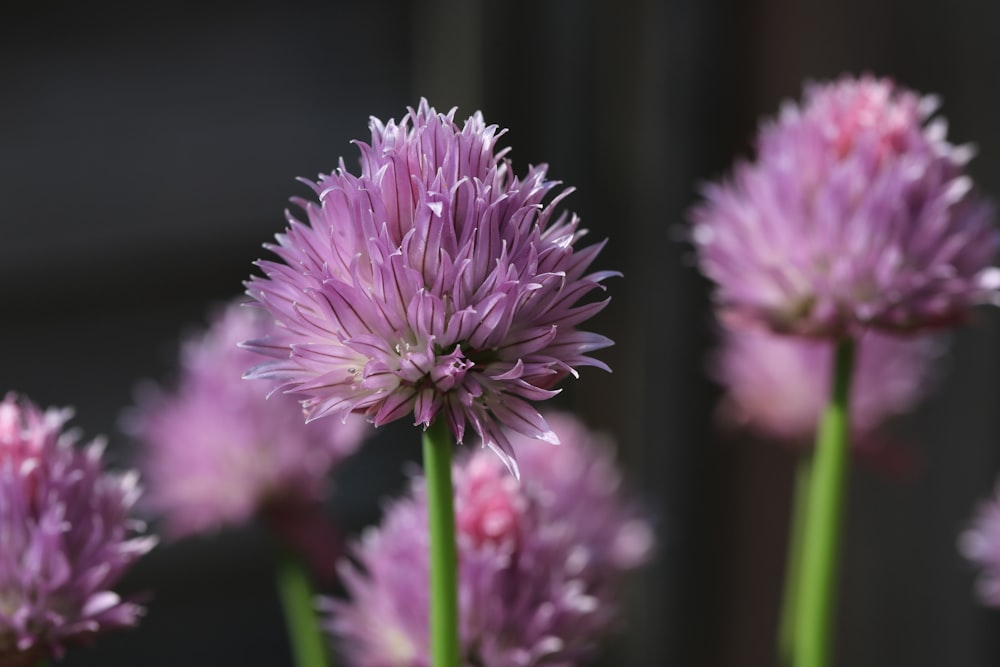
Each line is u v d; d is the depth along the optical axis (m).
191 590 0.52
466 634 0.34
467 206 0.30
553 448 0.38
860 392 0.41
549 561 0.34
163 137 0.52
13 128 0.51
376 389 0.31
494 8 0.52
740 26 0.52
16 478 0.32
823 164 0.35
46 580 0.32
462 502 0.34
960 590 0.52
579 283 0.31
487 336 0.30
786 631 0.41
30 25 0.50
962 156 0.36
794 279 0.35
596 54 0.52
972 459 0.51
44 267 0.51
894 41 0.52
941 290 0.35
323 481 0.40
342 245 0.31
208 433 0.39
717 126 0.52
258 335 0.40
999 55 0.50
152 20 0.52
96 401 0.52
